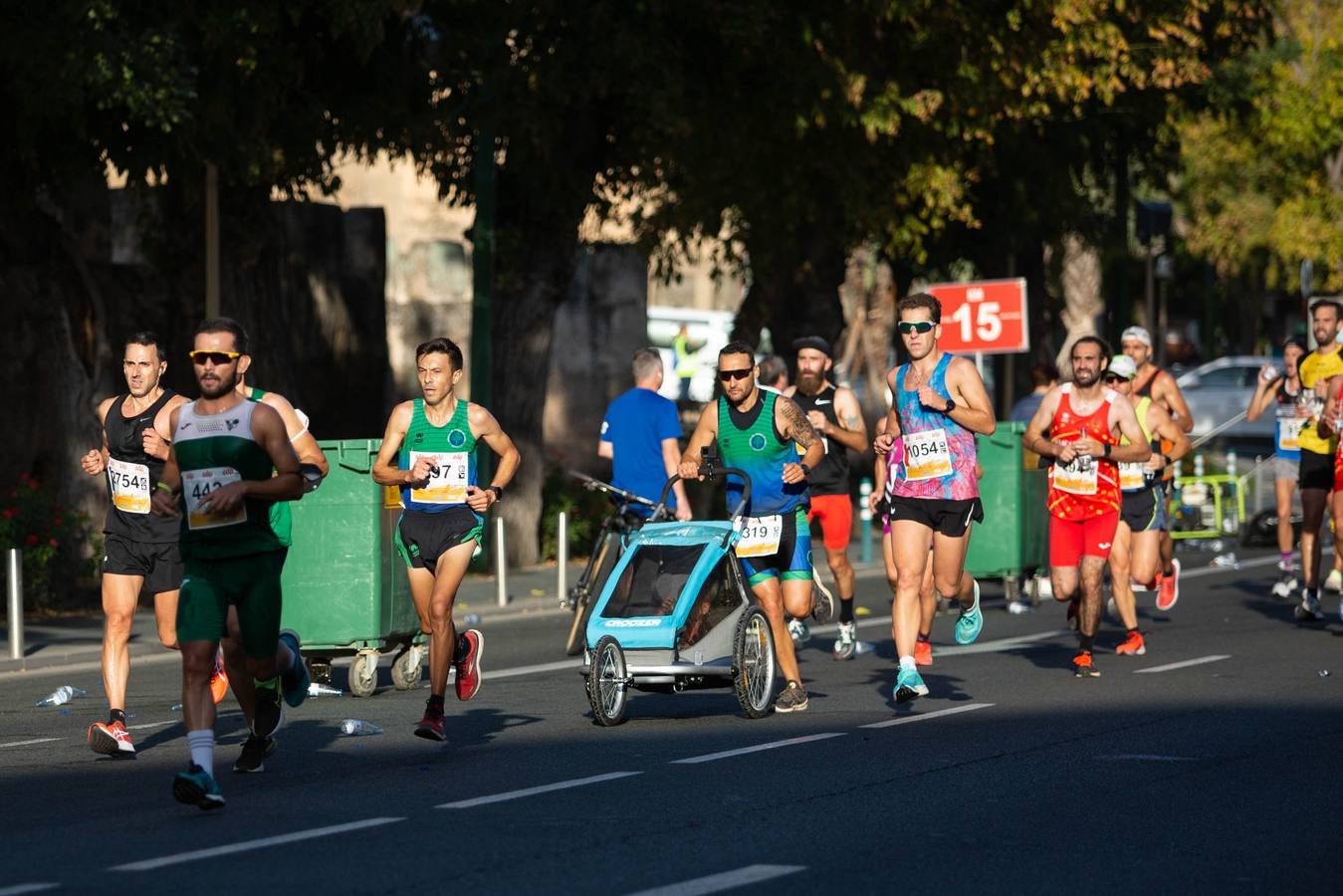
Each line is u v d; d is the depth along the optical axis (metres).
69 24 45.72
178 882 18.91
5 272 55.31
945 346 67.69
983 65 69.81
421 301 91.38
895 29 68.31
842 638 40.47
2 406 55.72
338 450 35.19
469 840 21.02
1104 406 35.66
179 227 57.03
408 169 108.56
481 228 62.41
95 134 50.19
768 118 66.50
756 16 58.22
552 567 67.38
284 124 53.31
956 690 34.88
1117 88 74.69
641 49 56.50
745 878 19.16
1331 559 69.44
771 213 73.06
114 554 28.97
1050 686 35.28
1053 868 19.77
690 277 127.19
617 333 89.31
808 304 77.44
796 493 32.19
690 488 76.25
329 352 77.50
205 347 23.25
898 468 31.75
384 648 36.28
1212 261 137.88
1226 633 44.59
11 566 42.22
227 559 23.30
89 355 56.81
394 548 35.88
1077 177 92.56
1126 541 40.22
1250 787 24.53
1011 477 51.25
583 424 88.81
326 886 18.72
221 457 23.20
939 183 71.88
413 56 57.34
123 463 28.86
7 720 33.25
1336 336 45.34
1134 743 28.28
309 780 25.42
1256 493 76.69
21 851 20.62
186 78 46.62
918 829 21.75
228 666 25.42
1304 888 18.97
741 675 31.06
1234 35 84.38
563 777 25.48
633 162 64.31
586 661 30.53
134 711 34.31
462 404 28.48
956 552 31.80
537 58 57.66
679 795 23.92
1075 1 68.94
